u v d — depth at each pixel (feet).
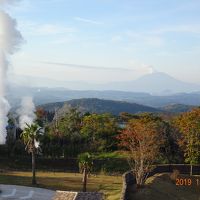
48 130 445.78
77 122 474.08
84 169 256.52
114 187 271.90
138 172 224.94
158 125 372.38
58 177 313.94
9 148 394.11
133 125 359.05
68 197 153.28
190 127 301.02
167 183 242.78
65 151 410.11
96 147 417.49
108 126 432.66
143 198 208.13
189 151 293.23
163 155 362.94
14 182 286.66
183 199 225.35
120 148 409.90
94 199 153.79
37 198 245.24
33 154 286.46
